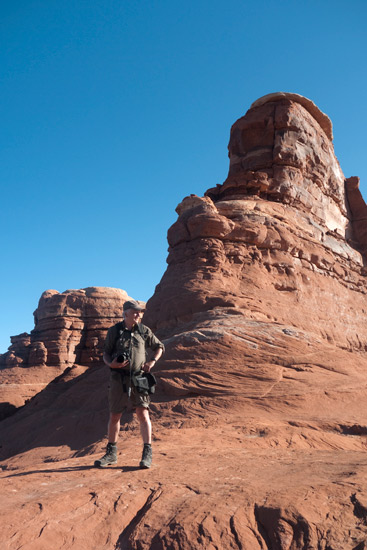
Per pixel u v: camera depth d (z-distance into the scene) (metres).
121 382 5.19
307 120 29.50
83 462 5.88
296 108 28.73
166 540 3.14
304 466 5.24
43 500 3.69
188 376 14.21
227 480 4.50
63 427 16.62
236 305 18.53
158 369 15.00
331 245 27.98
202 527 3.24
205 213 21.94
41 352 51.28
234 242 21.92
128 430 12.15
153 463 5.54
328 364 15.52
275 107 28.52
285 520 3.24
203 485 4.31
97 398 18.05
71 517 3.47
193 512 3.47
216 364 14.52
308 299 22.66
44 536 3.13
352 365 16.09
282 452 7.13
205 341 15.38
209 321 17.36
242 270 21.19
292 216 25.78
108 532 3.38
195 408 12.83
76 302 54.62
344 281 27.41
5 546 2.95
